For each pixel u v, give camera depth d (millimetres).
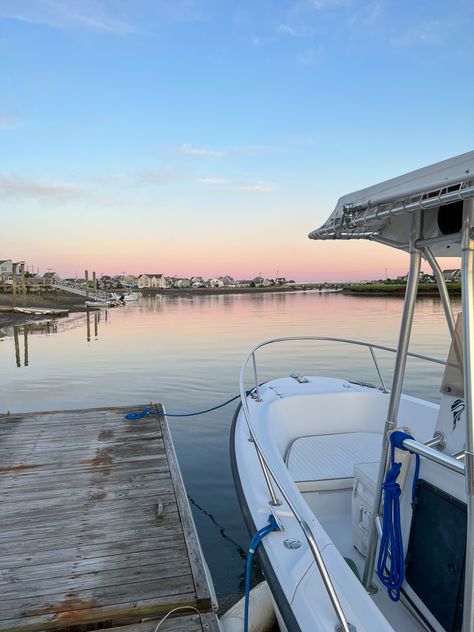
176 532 2879
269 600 2553
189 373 10602
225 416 7070
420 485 1870
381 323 21000
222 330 20328
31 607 2244
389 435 1852
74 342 17031
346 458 3100
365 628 1383
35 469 3795
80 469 3789
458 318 1772
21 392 9062
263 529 1958
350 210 1780
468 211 1351
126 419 5086
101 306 44031
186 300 65000
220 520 4000
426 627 1793
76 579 2445
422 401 3379
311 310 32812
